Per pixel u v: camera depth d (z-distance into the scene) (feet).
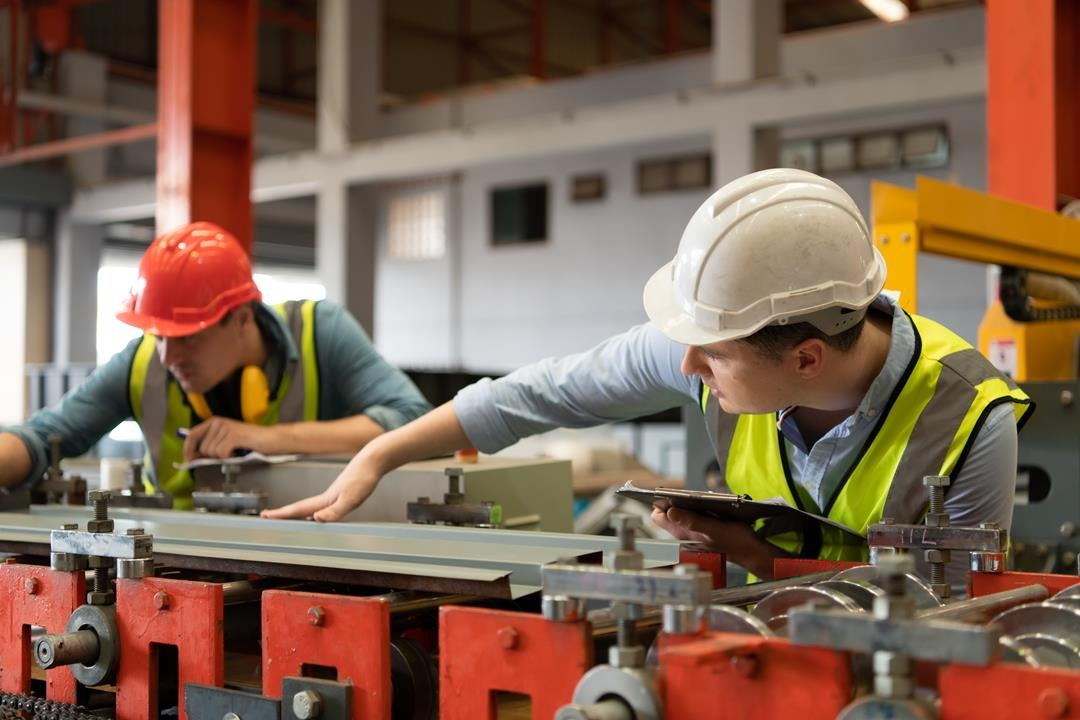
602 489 16.35
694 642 2.81
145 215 32.86
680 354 4.69
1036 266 7.93
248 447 6.68
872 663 2.91
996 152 9.23
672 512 4.54
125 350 7.43
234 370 7.33
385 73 44.01
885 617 2.57
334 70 28.68
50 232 34.71
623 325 38.78
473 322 41.96
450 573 3.54
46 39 31.96
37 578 4.08
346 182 27.91
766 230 3.88
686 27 47.24
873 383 4.25
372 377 7.52
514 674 3.10
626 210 38.75
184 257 7.07
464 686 3.20
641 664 2.93
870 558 4.09
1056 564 5.98
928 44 30.22
